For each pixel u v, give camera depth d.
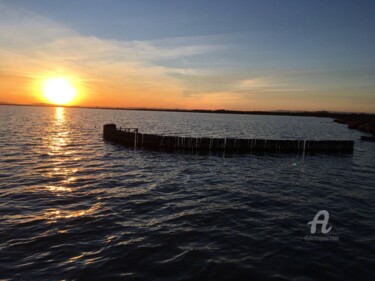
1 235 9.34
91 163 22.97
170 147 33.06
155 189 15.88
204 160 27.06
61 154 26.64
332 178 20.38
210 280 7.11
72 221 10.73
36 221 10.60
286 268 7.77
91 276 7.16
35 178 17.16
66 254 8.25
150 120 110.00
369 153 34.72
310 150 34.31
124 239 9.32
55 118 100.06
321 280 7.24
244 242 9.34
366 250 9.01
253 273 7.46
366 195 15.74
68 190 14.96
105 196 14.16
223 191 15.86
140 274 7.28
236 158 28.84
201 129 69.56
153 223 10.80
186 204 13.33
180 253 8.45
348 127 91.62
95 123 79.38
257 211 12.52
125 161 24.69
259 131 69.00
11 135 39.94
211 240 9.42
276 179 19.58
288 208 13.10
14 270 7.35
